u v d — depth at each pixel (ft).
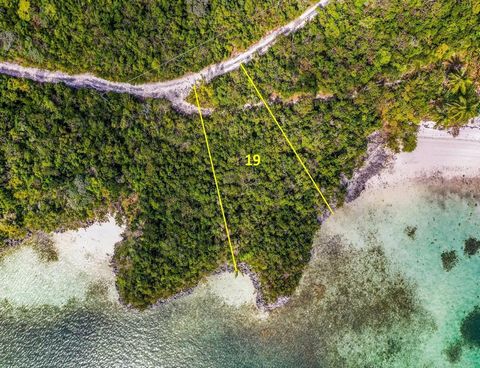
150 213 145.18
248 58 134.62
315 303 145.18
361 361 143.54
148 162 141.90
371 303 144.56
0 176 139.74
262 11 127.03
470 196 144.36
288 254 143.84
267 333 145.28
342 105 136.36
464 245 143.95
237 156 140.97
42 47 131.23
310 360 144.05
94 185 143.23
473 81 136.46
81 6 124.98
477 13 124.47
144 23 128.06
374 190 146.00
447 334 142.61
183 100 139.85
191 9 125.59
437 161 144.77
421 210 145.07
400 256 144.66
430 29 127.75
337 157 140.97
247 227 144.36
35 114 135.33
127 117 139.74
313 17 129.08
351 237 145.79
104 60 134.72
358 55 131.75
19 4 124.47
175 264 144.87
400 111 138.51
